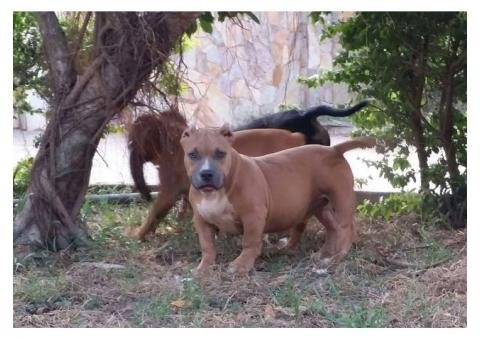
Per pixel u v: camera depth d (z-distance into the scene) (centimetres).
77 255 498
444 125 565
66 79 504
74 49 502
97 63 497
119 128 571
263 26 833
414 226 555
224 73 841
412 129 574
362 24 565
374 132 591
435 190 570
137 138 531
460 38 546
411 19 545
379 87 562
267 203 482
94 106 503
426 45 553
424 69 556
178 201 557
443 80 560
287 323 424
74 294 450
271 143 550
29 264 487
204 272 471
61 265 488
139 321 425
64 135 505
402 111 572
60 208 505
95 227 552
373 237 531
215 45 837
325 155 503
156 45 495
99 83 499
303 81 599
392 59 554
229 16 525
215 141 467
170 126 526
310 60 836
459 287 453
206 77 837
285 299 441
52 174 504
